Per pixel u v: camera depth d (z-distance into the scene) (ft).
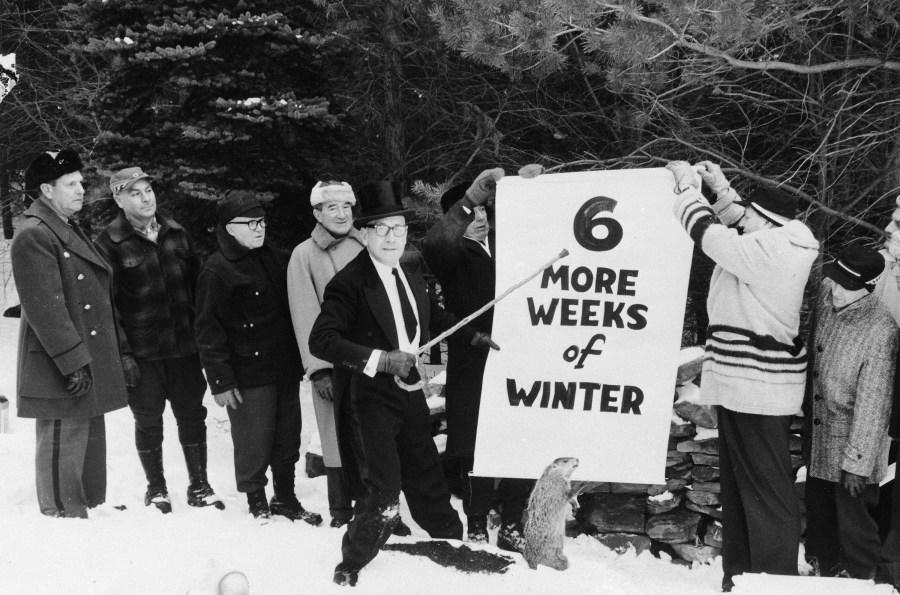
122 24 28.78
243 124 27.43
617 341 15.74
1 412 24.18
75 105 43.01
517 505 16.72
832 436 15.26
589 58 25.77
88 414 16.30
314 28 29.91
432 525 15.06
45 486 16.28
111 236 17.95
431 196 24.29
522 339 15.93
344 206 17.40
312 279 17.44
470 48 20.76
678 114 25.52
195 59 27.25
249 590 12.73
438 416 21.27
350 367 13.37
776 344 14.40
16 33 46.65
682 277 15.57
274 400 17.75
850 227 25.68
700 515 19.21
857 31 25.07
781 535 14.42
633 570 17.98
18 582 13.04
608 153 30.22
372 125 32.63
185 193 27.76
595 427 15.80
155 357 18.15
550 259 15.81
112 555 14.30
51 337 15.60
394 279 14.40
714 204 15.75
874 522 15.23
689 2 18.70
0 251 49.47
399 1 30.55
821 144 23.43
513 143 32.24
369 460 13.66
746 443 14.61
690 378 19.62
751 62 20.63
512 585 13.35
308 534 15.97
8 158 48.26
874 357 14.62
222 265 17.24
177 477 21.71
